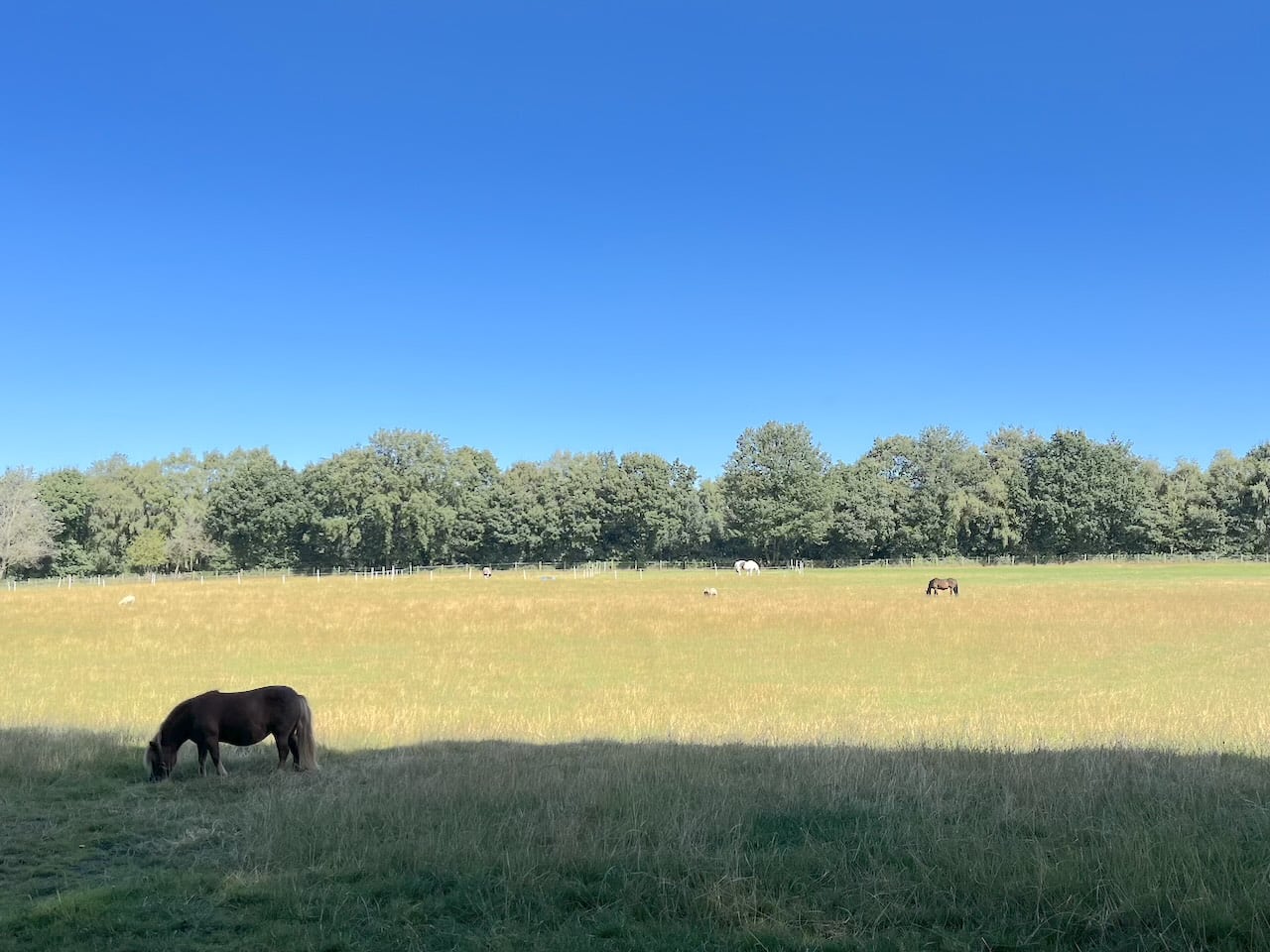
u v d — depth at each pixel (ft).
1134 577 216.74
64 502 306.55
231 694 30.83
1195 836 18.15
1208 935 14.30
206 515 333.42
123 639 88.94
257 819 22.70
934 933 14.80
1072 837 18.81
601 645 86.63
